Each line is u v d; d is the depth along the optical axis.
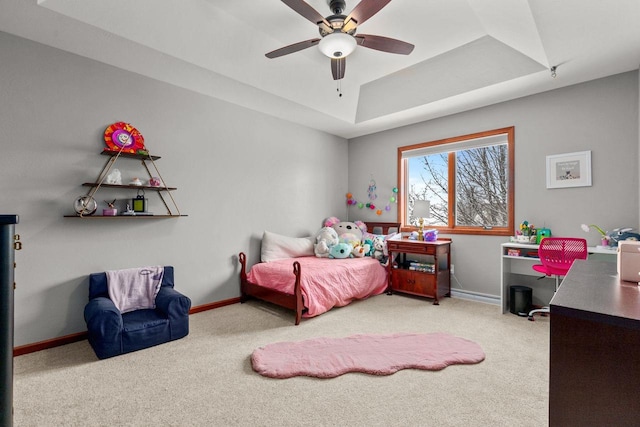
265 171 4.23
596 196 3.16
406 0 2.52
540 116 3.50
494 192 4.15
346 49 2.48
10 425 1.04
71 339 2.66
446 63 3.43
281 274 3.42
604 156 3.12
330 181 5.20
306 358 2.32
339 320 3.22
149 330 2.56
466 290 4.08
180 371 2.17
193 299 3.49
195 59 2.83
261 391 1.93
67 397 1.86
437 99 3.73
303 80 3.62
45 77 2.58
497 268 3.83
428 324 3.09
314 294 3.29
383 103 4.19
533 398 1.84
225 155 3.79
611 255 2.93
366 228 5.08
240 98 3.70
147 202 3.14
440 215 4.56
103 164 2.88
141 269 2.97
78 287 2.74
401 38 3.03
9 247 1.05
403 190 4.83
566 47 2.55
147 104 3.14
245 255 3.94
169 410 1.74
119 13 2.31
